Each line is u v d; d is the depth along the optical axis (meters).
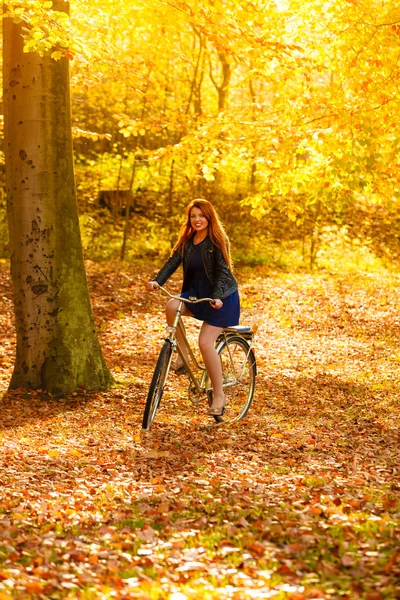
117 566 3.60
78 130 11.82
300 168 10.31
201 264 6.61
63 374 8.14
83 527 4.16
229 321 6.72
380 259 21.62
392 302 15.22
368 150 8.85
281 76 10.33
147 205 23.89
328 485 4.89
